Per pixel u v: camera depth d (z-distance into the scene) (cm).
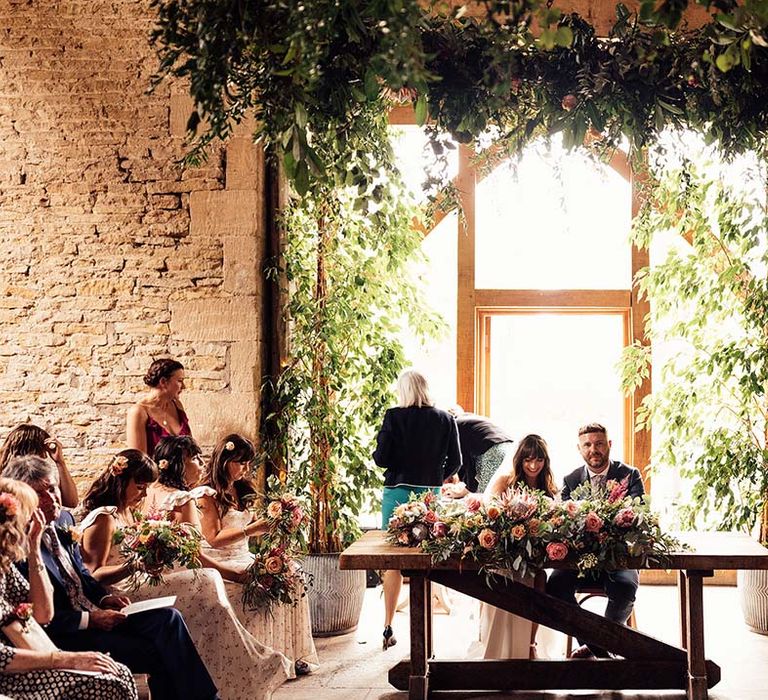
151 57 652
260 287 655
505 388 794
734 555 462
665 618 680
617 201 775
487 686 502
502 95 374
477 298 780
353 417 680
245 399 645
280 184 672
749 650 595
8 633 343
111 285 653
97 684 346
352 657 586
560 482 784
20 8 658
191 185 650
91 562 448
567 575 535
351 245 669
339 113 356
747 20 283
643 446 768
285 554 517
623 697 505
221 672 460
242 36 324
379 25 296
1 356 654
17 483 356
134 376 651
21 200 655
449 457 638
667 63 384
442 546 467
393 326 684
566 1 662
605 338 786
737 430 673
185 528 460
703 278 676
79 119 654
